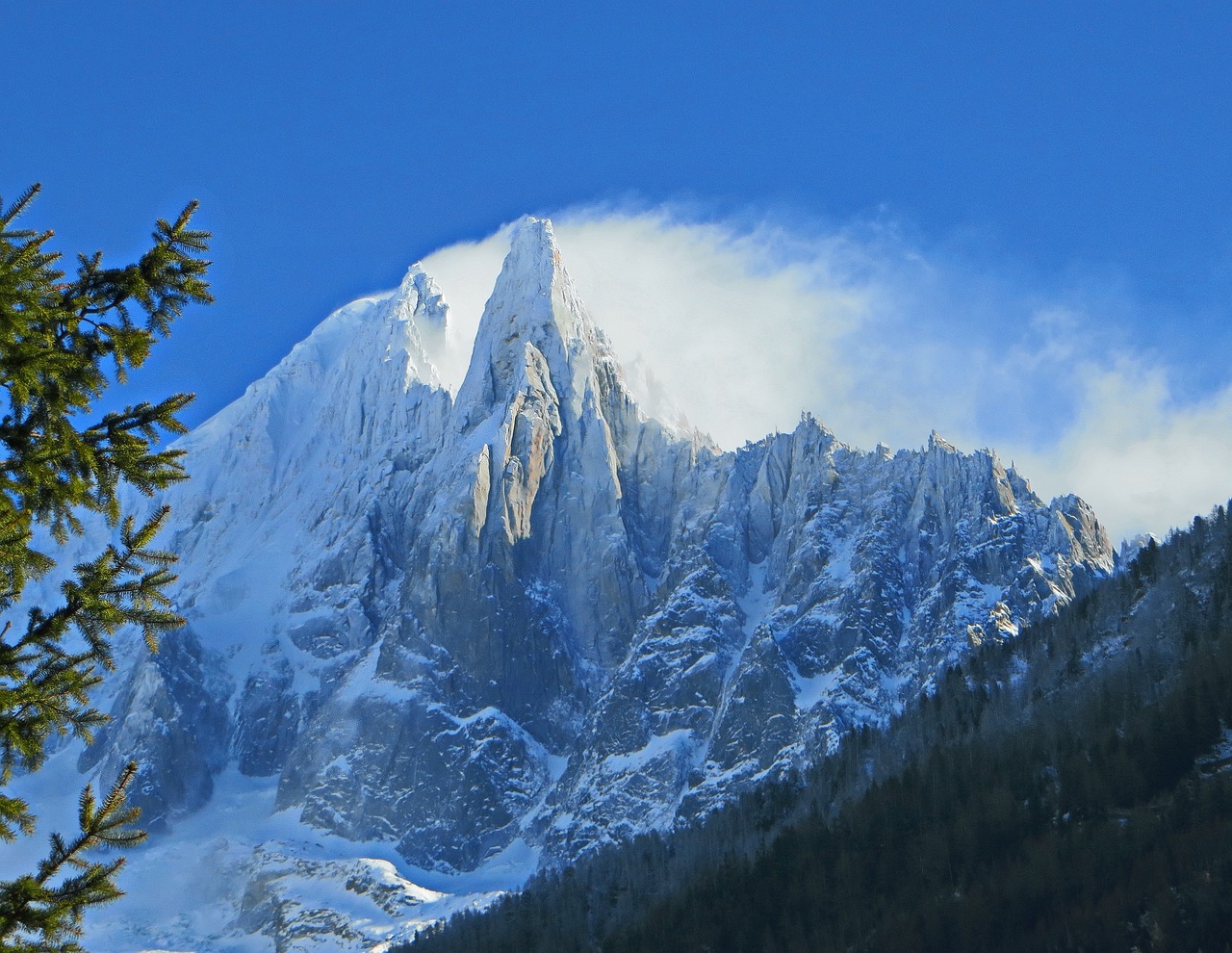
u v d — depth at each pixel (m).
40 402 128.00
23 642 123.88
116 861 117.50
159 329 137.25
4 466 126.69
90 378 131.62
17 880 114.06
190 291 137.75
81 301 132.88
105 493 129.88
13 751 121.56
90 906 116.31
